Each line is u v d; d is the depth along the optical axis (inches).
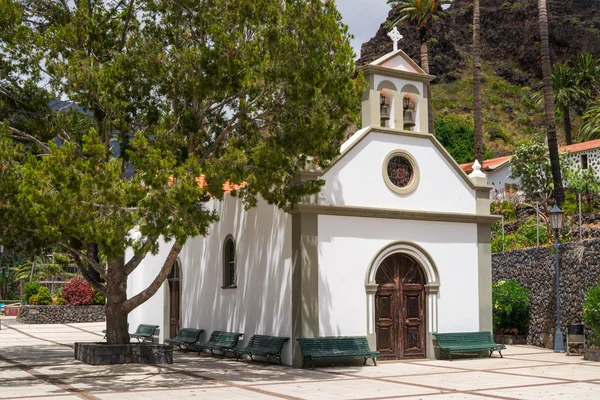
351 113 585.9
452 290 727.1
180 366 643.5
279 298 668.7
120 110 565.0
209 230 826.2
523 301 879.7
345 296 659.4
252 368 626.8
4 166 513.7
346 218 669.3
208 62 526.0
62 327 1284.4
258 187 547.8
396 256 708.0
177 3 557.3
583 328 746.8
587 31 4232.3
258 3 524.7
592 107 2388.0
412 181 718.5
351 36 577.3
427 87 750.5
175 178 507.2
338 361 648.4
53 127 591.8
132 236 964.0
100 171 489.4
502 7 4633.4
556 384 514.3
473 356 726.5
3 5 541.0
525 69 4343.0
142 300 660.7
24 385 511.2
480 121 1504.7
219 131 623.8
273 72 535.2
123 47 606.2
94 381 535.5
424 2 1700.3
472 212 753.6
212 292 807.1
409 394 460.1
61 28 560.1
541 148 1464.1
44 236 504.7
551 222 799.1
